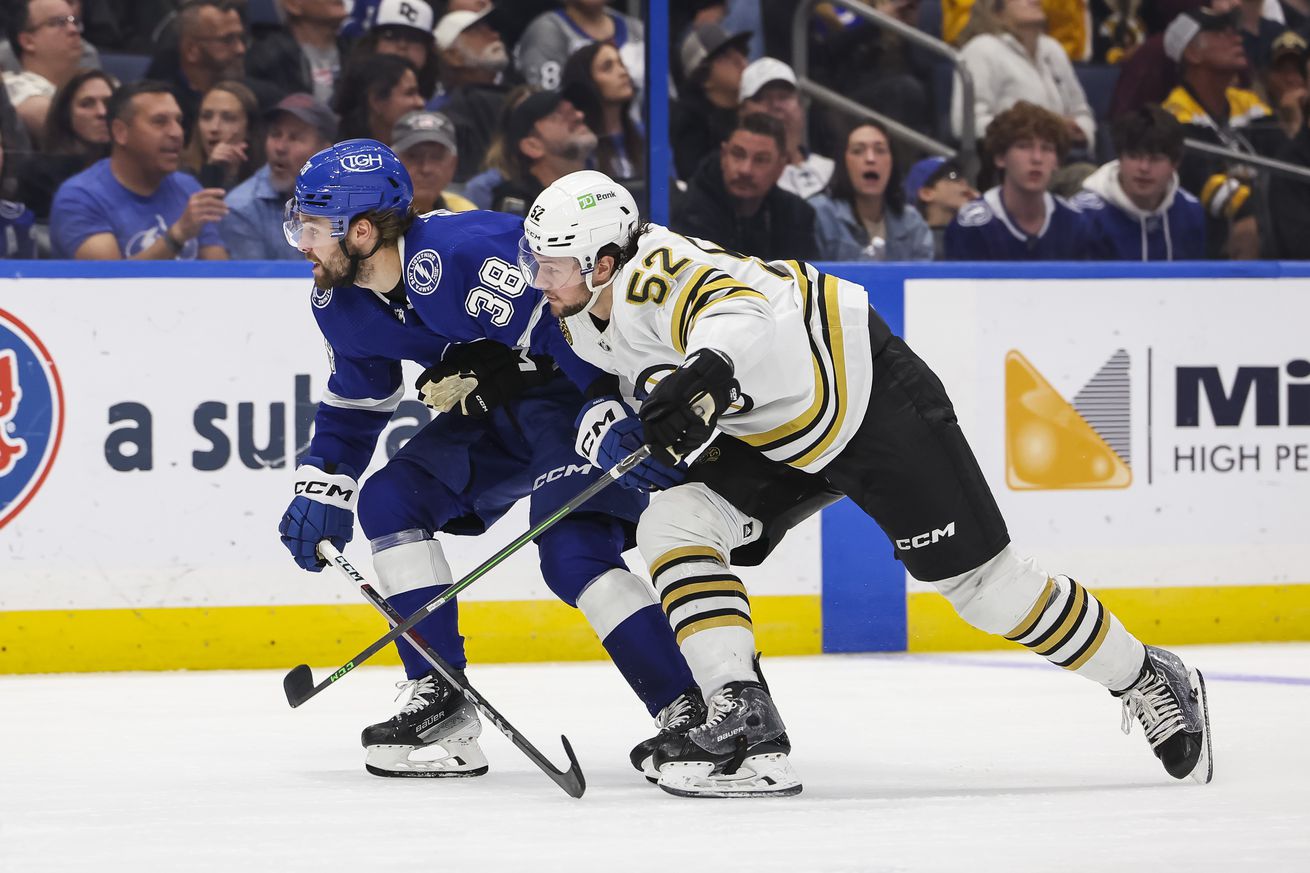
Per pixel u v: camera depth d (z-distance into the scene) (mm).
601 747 9344
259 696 11602
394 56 14703
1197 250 16344
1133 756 8820
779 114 15492
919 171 15891
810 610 13836
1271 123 16641
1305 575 14445
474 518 8859
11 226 14359
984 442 14008
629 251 7391
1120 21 16734
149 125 14320
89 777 8320
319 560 8672
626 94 15133
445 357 8336
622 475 7488
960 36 16328
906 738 9500
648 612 8023
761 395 7289
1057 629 7789
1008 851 6168
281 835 6637
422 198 14914
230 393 13117
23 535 12844
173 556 13047
